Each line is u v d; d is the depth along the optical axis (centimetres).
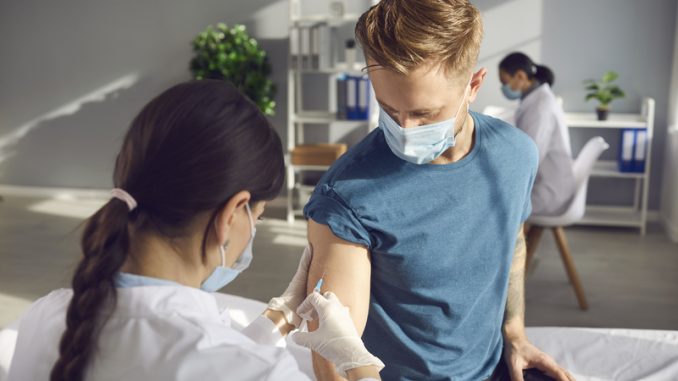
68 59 578
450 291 135
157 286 83
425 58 115
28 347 87
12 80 586
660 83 518
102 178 592
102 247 80
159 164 81
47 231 496
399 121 123
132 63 572
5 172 599
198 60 538
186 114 81
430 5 116
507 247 141
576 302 385
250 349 81
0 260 434
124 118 581
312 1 545
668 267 436
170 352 79
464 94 125
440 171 132
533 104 370
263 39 554
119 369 80
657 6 509
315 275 128
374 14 119
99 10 568
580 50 522
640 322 361
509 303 161
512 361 157
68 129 589
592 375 188
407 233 130
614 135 530
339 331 110
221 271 88
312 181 555
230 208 83
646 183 493
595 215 521
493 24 527
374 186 129
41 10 573
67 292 91
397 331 138
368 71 121
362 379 100
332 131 562
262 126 85
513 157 139
